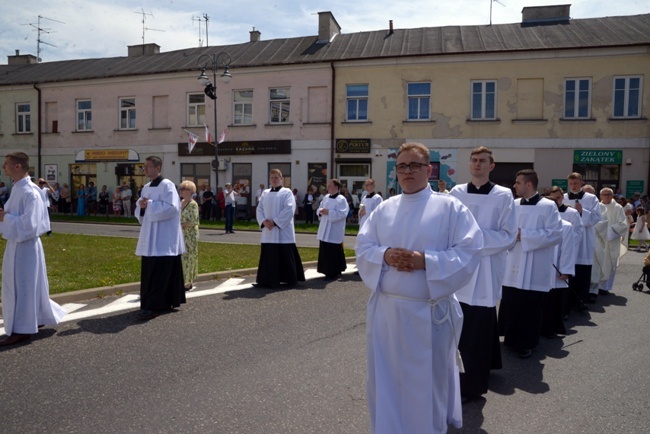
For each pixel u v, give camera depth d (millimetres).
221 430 3604
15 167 5465
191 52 29016
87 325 6160
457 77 22719
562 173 22062
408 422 2918
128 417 3789
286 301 7691
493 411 4066
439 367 2986
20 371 4664
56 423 3682
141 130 27188
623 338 6180
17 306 5414
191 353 5223
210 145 26016
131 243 14109
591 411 4059
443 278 2820
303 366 4910
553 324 6250
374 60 23469
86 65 30688
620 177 21703
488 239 4422
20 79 29625
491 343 4332
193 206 8484
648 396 4363
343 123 24094
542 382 4715
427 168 3115
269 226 8641
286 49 26453
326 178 24562
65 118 28469
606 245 8781
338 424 3719
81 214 26703
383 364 2996
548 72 21859
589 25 23750
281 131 25031
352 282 9430
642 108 21266
